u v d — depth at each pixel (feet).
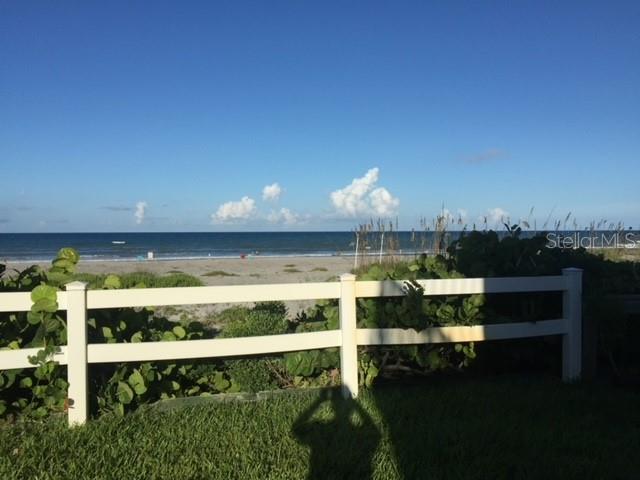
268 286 16.37
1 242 271.90
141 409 15.25
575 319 19.29
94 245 244.42
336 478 11.37
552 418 15.28
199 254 177.37
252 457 12.17
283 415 14.87
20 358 14.35
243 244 256.93
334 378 18.24
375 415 15.08
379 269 19.22
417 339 17.78
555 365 20.67
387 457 12.42
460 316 18.53
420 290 17.61
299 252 193.88
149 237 376.68
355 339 17.07
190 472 11.46
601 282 21.38
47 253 179.11
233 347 16.01
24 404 15.12
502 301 20.58
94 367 16.76
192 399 16.34
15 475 11.10
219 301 15.93
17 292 15.30
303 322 20.95
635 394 17.72
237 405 15.66
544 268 20.58
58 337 14.78
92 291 14.83
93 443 12.87
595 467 12.17
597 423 15.08
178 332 16.74
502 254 20.93
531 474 11.75
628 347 21.40
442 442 13.26
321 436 13.55
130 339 16.66
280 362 18.03
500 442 13.38
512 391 17.62
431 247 33.83
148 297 15.31
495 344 20.38
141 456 12.13
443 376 19.70
